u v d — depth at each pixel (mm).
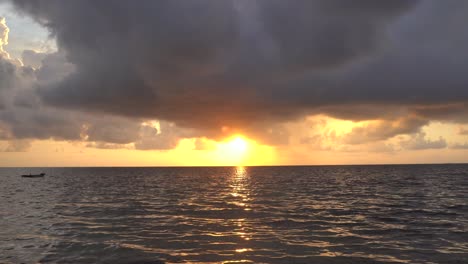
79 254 19500
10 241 22500
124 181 103938
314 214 33531
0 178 126312
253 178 118375
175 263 17812
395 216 31562
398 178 100625
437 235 23469
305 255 19094
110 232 25375
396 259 18234
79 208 39375
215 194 57906
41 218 31969
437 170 163750
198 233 24875
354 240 22406
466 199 44250
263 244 21531
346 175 130625
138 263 17859
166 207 40031
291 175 139125
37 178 125875
